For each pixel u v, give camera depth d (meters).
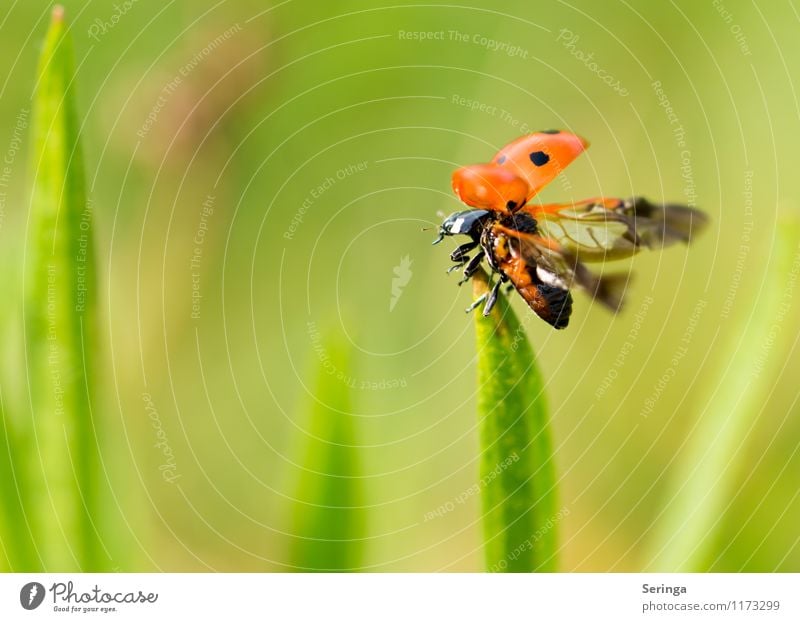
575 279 0.19
